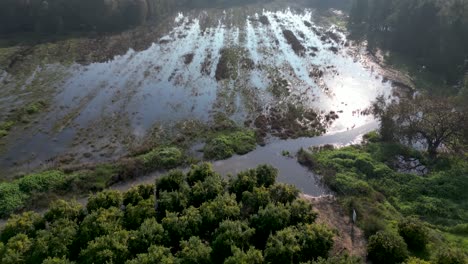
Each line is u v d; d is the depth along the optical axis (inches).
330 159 1456.7
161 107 1790.1
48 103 1790.1
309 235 975.0
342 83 2112.5
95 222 993.5
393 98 1963.6
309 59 2407.7
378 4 2960.1
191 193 1133.1
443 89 2063.2
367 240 1093.1
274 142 1577.3
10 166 1378.0
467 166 1430.9
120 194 1127.0
